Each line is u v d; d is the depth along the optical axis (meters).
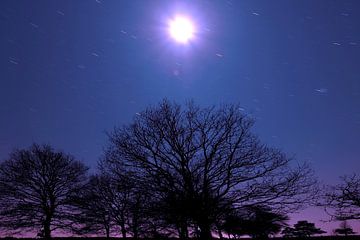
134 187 18.84
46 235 28.59
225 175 19.11
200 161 19.59
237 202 18.67
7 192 28.83
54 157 30.81
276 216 19.34
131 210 20.08
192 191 18.69
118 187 19.58
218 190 19.05
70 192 29.64
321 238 27.44
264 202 18.72
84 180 30.73
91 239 28.83
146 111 20.94
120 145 20.03
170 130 19.91
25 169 29.62
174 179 18.94
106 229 28.58
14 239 28.64
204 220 18.41
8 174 29.30
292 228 30.05
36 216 28.92
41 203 29.50
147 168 19.27
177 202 18.47
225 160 19.34
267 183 19.17
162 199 18.70
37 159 30.45
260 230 19.97
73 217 28.78
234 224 19.58
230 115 20.56
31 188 29.70
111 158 20.02
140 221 19.86
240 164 19.11
